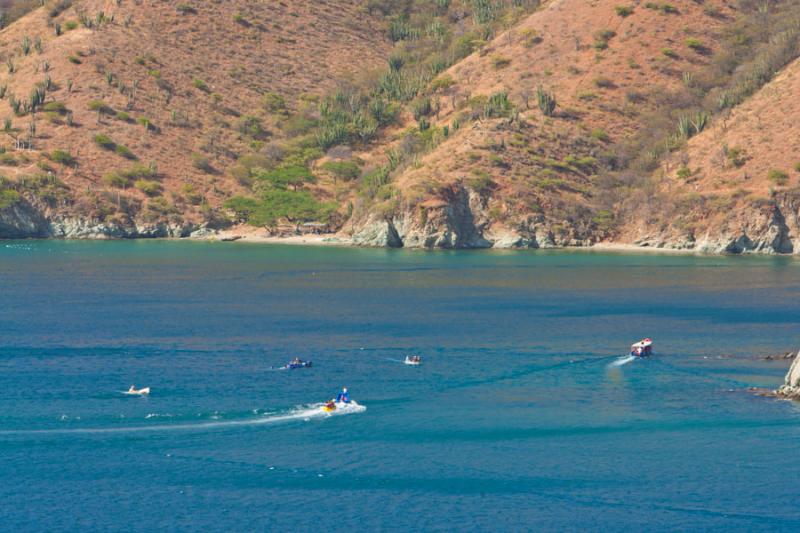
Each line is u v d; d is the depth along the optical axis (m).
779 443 123.19
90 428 127.69
